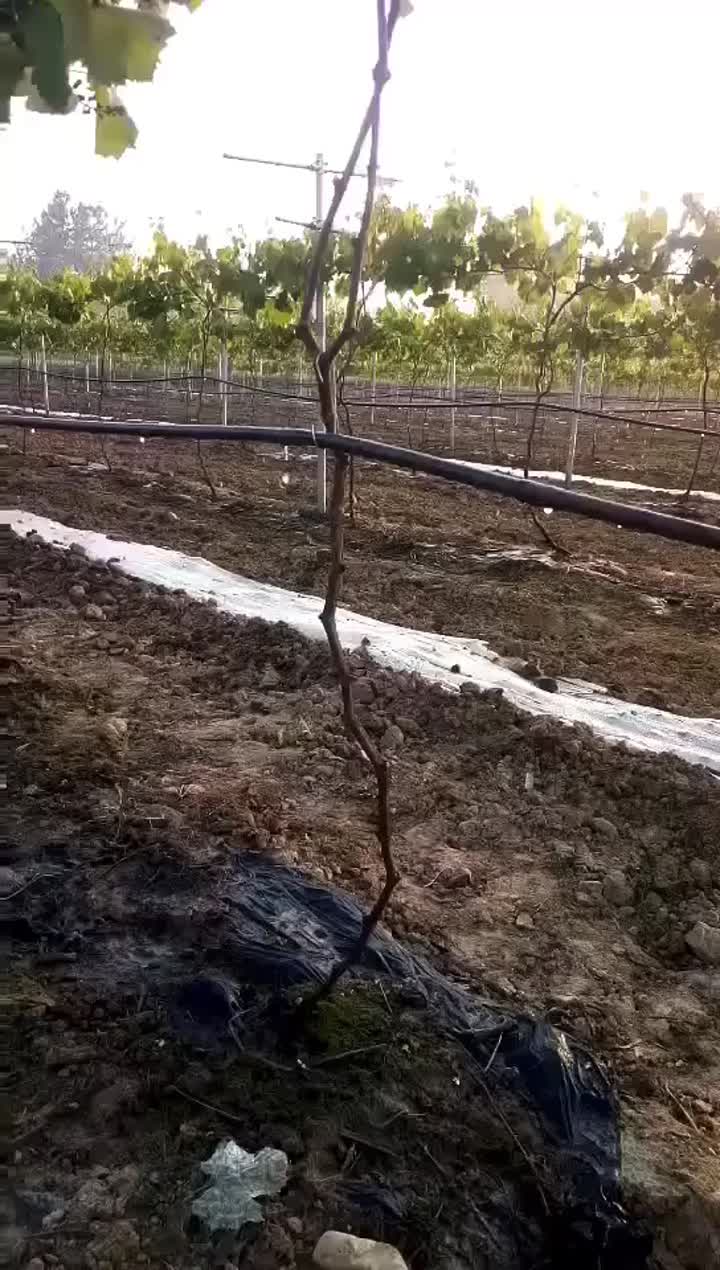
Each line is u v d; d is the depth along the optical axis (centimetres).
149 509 1080
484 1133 238
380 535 973
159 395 3291
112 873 330
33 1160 212
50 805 380
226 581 785
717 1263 226
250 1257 196
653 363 2227
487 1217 216
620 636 706
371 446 216
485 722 496
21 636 632
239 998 266
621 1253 221
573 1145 242
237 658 597
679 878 380
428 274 866
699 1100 270
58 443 1842
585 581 838
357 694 532
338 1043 256
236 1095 235
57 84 121
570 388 3994
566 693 565
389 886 272
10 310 1722
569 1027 289
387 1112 237
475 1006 284
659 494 1448
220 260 1142
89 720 491
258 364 2719
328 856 369
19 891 314
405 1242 206
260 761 454
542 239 890
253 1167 211
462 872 366
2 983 267
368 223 195
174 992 265
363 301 895
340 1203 211
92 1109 226
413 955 305
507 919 345
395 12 168
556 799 433
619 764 453
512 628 708
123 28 120
